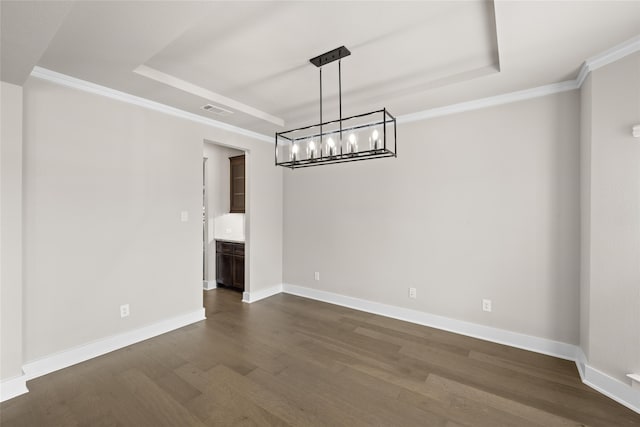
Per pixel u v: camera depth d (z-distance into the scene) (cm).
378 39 212
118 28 185
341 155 227
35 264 237
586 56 216
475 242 308
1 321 210
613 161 207
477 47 223
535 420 187
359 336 312
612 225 208
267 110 360
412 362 259
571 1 159
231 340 303
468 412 195
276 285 474
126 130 292
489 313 301
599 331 216
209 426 182
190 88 287
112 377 235
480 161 304
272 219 466
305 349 283
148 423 184
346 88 298
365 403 204
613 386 207
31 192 235
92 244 269
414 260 348
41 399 207
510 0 158
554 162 268
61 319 250
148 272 309
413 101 308
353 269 401
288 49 225
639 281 196
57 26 152
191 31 202
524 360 261
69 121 255
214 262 513
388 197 367
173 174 331
